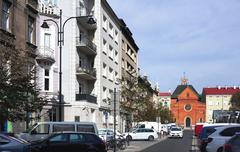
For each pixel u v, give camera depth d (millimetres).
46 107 42062
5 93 21062
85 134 22406
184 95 154250
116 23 67250
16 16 33500
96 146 22328
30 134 25391
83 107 47312
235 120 45531
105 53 58219
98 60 54625
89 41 51312
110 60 61844
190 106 153250
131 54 84562
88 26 52812
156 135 58844
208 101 167625
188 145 44750
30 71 23359
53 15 43812
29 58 24547
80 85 50406
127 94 60094
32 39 37312
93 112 51812
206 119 166250
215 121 59156
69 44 47562
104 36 57938
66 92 46938
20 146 16484
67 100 46875
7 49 22094
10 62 21891
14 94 21344
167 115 113000
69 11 47719
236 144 14617
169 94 177625
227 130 21781
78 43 48469
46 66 41844
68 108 46812
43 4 43156
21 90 21953
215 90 169125
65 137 22094
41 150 21672
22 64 22312
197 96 153875
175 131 68812
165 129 83750
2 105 21203
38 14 39562
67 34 47688
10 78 21453
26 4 35625
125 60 75188
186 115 152875
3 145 16266
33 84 23656
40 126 25734
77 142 22094
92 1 54969
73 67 47594
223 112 56688
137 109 62250
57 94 42906
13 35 32188
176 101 160000
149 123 69500
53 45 43562
